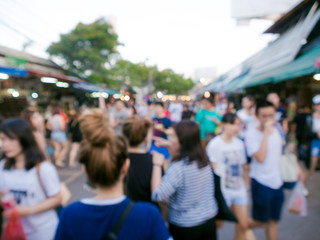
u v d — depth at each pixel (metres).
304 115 5.66
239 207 2.47
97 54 22.42
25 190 1.67
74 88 15.80
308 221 3.37
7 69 6.91
